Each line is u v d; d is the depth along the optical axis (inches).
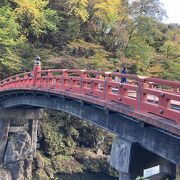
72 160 1338.6
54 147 1364.4
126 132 528.1
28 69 1542.8
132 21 1785.2
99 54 1537.9
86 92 682.2
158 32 1925.4
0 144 1162.0
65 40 1734.7
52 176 1218.6
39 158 1213.7
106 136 1467.8
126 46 1787.6
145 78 472.1
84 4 1654.8
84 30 1770.4
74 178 1263.5
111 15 1707.7
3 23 1525.6
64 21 1782.7
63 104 827.4
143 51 1732.3
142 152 498.6
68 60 1494.8
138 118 458.0
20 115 1205.7
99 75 668.7
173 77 1622.8
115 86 561.9
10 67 1517.0
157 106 441.1
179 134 365.4
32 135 1238.9
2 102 1268.5
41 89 885.2
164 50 1750.7
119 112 521.0
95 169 1318.9
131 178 483.5
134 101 498.9
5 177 1063.6
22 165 1123.3
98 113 641.0
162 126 399.5
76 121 1465.3
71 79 767.1
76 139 1457.9
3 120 1179.3
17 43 1533.0
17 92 1074.1
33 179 1149.7
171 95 410.6
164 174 478.6
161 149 441.7
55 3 1835.6
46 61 1497.3
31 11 1606.8
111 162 526.3
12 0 1722.4
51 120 1438.2
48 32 1749.5
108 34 1822.1
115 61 1620.3
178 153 410.6
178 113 395.9
